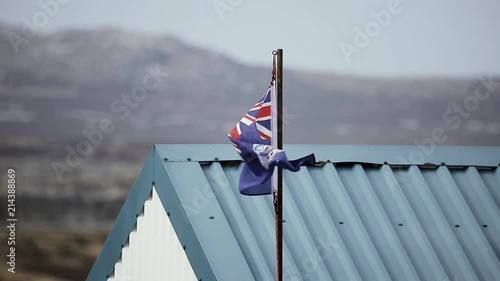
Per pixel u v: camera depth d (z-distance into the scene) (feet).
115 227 130.31
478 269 119.24
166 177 114.42
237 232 110.63
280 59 96.89
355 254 114.62
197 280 105.60
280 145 96.53
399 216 123.13
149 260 120.57
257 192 97.96
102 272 134.21
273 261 109.50
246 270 103.96
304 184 122.62
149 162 119.44
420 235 120.57
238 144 98.48
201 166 119.03
